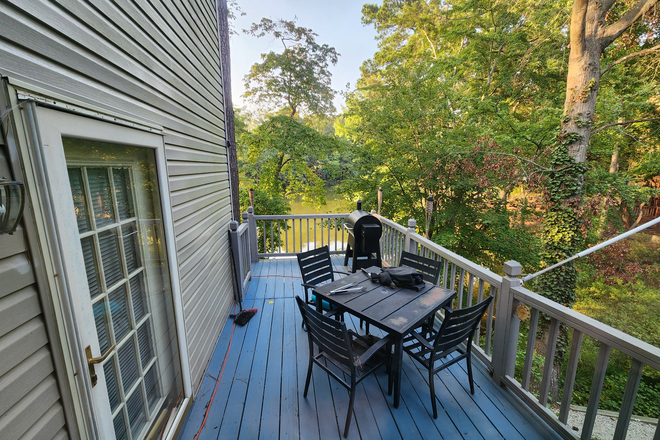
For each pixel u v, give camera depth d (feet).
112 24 4.33
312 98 39.34
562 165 21.89
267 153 40.34
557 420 5.68
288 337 9.39
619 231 23.82
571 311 5.30
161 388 5.62
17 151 2.64
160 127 5.68
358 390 7.06
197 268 7.61
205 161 9.16
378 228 12.67
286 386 7.21
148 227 5.37
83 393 3.38
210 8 10.73
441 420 6.21
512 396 6.77
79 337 3.34
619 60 20.22
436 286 7.98
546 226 22.88
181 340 6.22
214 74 11.00
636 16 18.60
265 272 15.37
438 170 28.68
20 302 2.68
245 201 38.68
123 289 4.56
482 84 38.70
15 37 2.65
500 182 25.64
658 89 22.95
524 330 24.66
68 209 3.25
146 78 5.39
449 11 38.70
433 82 31.07
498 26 34.91
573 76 20.97
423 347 6.77
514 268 6.55
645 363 4.16
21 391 2.65
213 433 5.90
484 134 26.35
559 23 29.99
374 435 5.85
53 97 3.03
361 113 33.55
